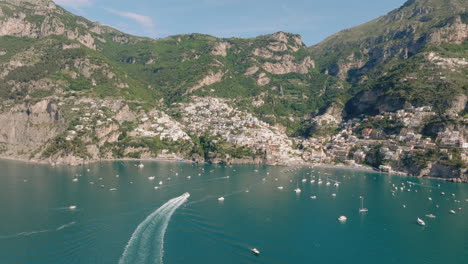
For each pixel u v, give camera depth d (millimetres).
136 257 149375
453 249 172000
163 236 172375
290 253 162000
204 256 154125
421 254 166125
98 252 152625
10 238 163875
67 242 161125
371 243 176875
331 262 155500
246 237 177625
